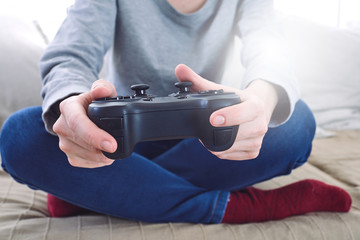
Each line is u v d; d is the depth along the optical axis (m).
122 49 0.60
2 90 0.93
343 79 1.15
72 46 0.47
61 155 0.45
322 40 1.16
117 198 0.48
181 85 0.34
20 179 0.49
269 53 0.46
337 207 0.54
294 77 0.43
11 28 1.01
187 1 0.62
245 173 0.54
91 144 0.28
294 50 1.14
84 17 0.51
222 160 0.54
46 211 0.59
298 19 1.19
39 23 1.11
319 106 1.13
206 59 0.61
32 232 0.46
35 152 0.45
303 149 0.54
